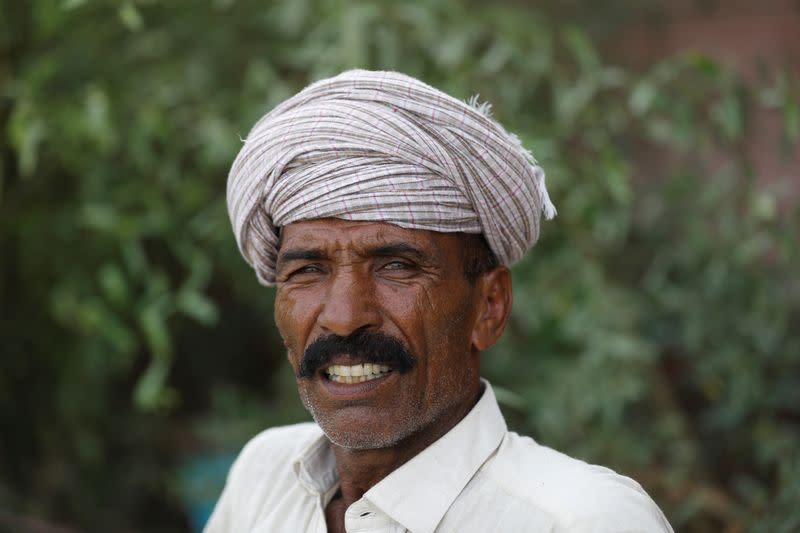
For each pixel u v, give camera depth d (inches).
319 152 50.5
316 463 60.0
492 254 56.1
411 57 103.2
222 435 119.3
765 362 108.8
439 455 52.7
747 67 125.7
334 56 92.7
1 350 119.3
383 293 51.1
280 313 54.3
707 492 94.1
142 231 102.8
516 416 109.0
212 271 129.2
